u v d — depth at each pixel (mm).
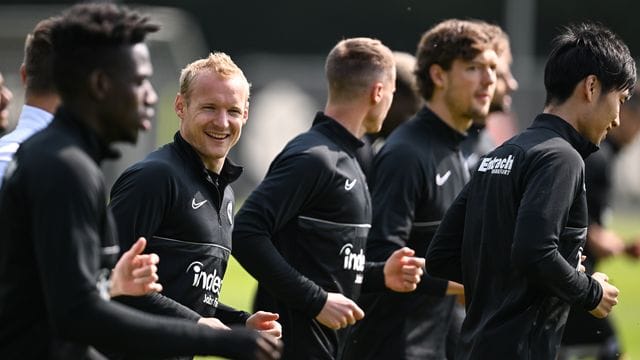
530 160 17188
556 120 17703
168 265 18609
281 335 20594
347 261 20859
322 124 21156
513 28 111812
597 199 31047
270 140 113625
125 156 76250
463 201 18891
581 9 149875
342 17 156375
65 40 13883
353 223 20906
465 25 23484
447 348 24172
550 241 16469
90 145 13930
